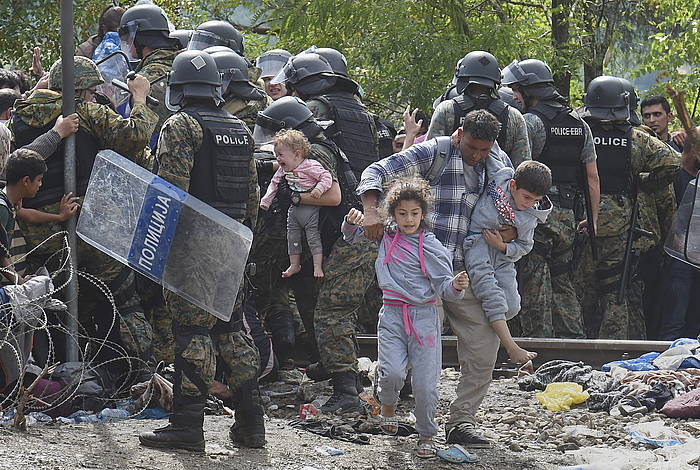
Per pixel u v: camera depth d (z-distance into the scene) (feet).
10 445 32.17
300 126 43.57
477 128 35.63
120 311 42.37
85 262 41.60
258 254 46.42
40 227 40.40
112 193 34.58
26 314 35.78
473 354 36.91
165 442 33.71
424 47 89.45
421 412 35.35
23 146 41.14
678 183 61.36
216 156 34.55
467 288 36.45
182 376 33.83
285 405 44.32
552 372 47.75
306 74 45.55
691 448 37.60
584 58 98.89
